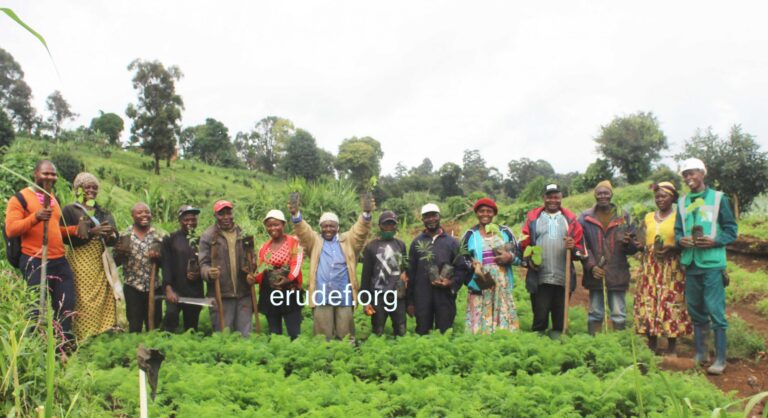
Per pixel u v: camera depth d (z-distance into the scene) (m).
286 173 96.06
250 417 5.18
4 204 9.19
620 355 6.74
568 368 6.87
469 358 6.82
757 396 3.21
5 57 90.12
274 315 8.19
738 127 20.81
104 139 77.81
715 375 7.10
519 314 9.70
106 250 7.60
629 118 48.81
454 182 74.06
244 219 14.70
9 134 42.50
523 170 99.62
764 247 13.64
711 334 8.27
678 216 7.44
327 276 7.99
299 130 97.38
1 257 8.21
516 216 23.92
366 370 6.73
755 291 10.89
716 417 3.21
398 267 8.18
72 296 7.07
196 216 8.26
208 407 5.15
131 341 7.11
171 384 5.71
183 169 79.31
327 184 17.50
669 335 7.56
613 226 8.18
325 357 6.95
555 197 8.23
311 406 5.43
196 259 8.06
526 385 6.08
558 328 8.41
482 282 7.84
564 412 5.27
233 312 8.10
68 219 7.38
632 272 12.74
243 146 122.06
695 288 7.31
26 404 4.22
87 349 6.86
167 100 71.06
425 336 7.45
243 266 8.02
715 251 7.12
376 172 90.19
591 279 8.25
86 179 7.63
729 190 20.66
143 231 8.11
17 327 4.73
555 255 8.16
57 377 4.56
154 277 7.99
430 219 8.26
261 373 6.17
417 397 5.70
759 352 7.82
